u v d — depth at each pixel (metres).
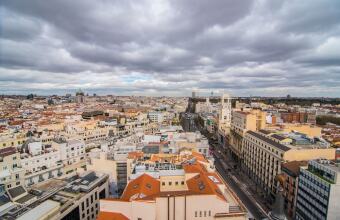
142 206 61.03
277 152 116.69
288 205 105.12
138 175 81.25
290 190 103.44
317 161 91.62
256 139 142.12
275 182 116.06
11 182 97.38
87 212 81.62
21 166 108.19
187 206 62.22
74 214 74.50
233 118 192.62
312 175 88.25
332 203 79.00
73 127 183.50
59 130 190.12
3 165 99.69
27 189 84.88
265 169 128.75
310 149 112.12
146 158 101.88
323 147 117.94
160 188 75.38
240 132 173.62
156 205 61.50
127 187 75.06
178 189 77.00
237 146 179.38
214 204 62.31
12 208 67.25
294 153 110.31
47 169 118.62
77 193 80.56
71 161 136.75
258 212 107.00
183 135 158.38
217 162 183.00
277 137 131.88
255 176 142.38
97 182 88.44
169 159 95.69
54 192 81.44
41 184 91.75
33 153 122.62
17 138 150.25
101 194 90.81
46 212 63.84
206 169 86.69
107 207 63.31
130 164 99.94
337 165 87.06
